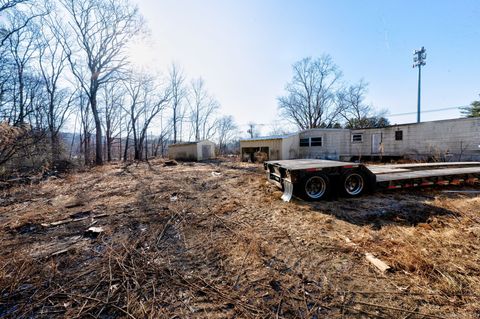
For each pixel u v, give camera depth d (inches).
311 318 63.6
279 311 66.7
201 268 92.0
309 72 1110.4
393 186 202.2
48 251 109.3
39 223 150.5
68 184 303.7
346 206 172.1
